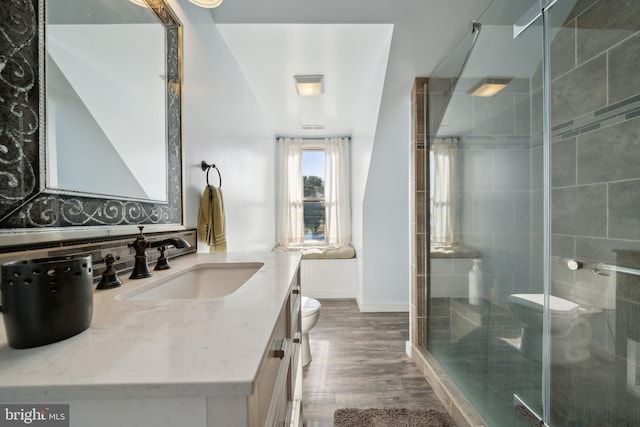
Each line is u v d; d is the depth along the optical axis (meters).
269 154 3.25
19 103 0.57
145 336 0.43
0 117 0.53
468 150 1.62
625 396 1.14
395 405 1.52
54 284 0.40
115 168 0.85
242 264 1.08
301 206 3.75
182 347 0.39
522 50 1.41
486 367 1.44
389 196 2.90
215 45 1.61
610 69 1.19
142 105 0.99
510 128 1.43
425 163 1.97
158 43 1.09
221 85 1.71
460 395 1.49
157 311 0.53
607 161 1.20
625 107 1.15
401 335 2.40
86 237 0.73
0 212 0.53
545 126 1.41
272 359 0.58
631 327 1.13
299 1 1.42
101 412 0.33
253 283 0.75
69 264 0.43
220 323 0.48
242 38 1.73
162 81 1.12
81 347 0.39
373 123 2.36
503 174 1.44
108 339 0.42
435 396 1.60
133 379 0.32
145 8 1.01
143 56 1.00
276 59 1.95
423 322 1.97
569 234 1.35
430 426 1.37
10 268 0.39
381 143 2.44
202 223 1.38
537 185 1.40
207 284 1.06
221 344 0.40
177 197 1.21
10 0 0.55
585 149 1.28
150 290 0.77
